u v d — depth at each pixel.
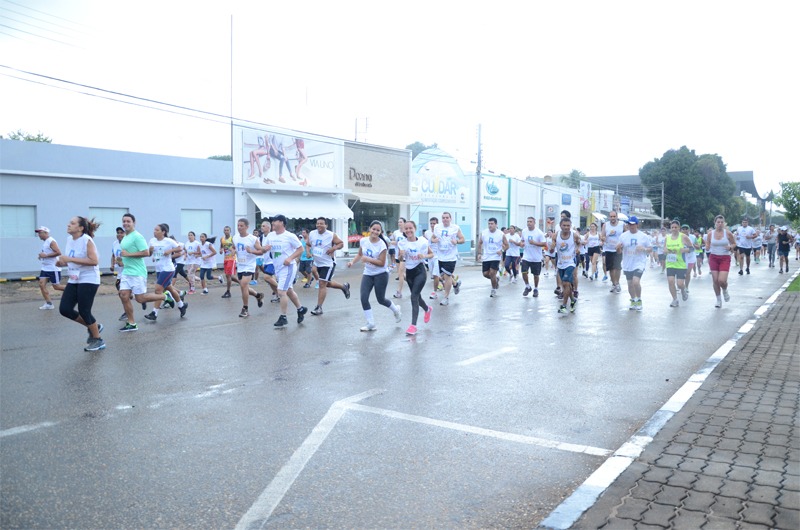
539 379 7.31
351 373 7.60
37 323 11.80
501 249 15.77
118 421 5.75
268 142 28.31
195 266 17.53
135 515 3.91
